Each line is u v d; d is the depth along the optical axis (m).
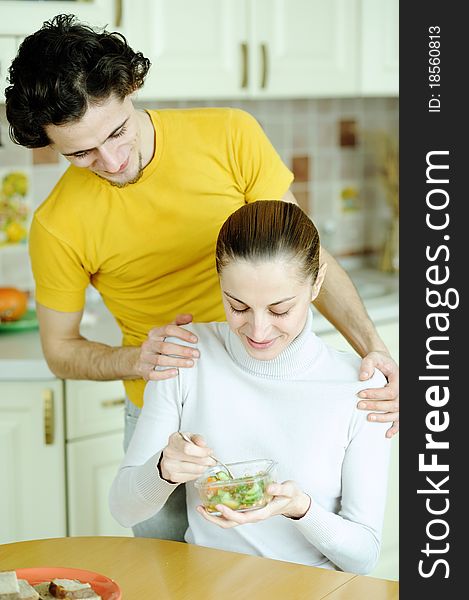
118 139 1.96
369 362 1.99
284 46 3.55
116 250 2.24
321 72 3.66
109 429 3.17
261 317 1.82
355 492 1.94
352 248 4.51
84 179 2.19
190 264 2.27
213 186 2.22
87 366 2.29
